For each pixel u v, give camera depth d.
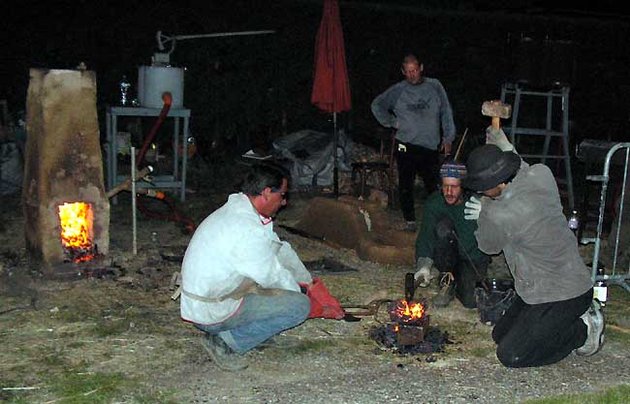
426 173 7.73
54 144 5.84
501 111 4.92
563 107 9.34
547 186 4.34
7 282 5.72
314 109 11.43
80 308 5.27
